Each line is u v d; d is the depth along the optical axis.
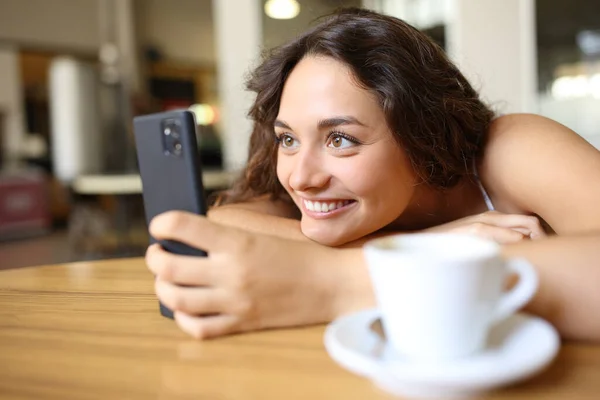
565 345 0.47
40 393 0.41
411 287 0.37
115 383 0.43
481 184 0.83
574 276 0.48
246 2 3.49
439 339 0.38
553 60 2.75
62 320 0.61
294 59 0.75
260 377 0.43
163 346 0.51
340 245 0.73
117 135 5.09
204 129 7.85
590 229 0.60
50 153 7.29
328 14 0.84
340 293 0.54
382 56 0.69
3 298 0.74
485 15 2.82
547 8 2.71
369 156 0.67
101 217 3.99
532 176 0.71
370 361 0.36
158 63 8.24
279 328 0.54
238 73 3.58
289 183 0.73
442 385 0.35
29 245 5.06
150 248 0.56
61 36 7.41
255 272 0.52
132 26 7.97
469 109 0.80
